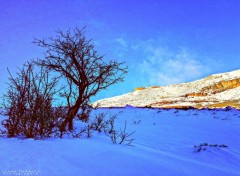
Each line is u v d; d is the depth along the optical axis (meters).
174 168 5.47
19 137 7.20
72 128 9.04
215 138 10.55
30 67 7.51
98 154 5.51
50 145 5.85
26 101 7.42
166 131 11.54
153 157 6.16
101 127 10.09
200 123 14.00
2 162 4.60
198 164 6.39
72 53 9.56
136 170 4.90
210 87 112.38
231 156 7.84
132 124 13.23
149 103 91.38
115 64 10.20
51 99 7.67
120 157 5.51
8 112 7.62
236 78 114.12
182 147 8.66
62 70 9.39
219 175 5.67
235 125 13.49
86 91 9.67
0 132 7.80
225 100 79.69
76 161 4.96
